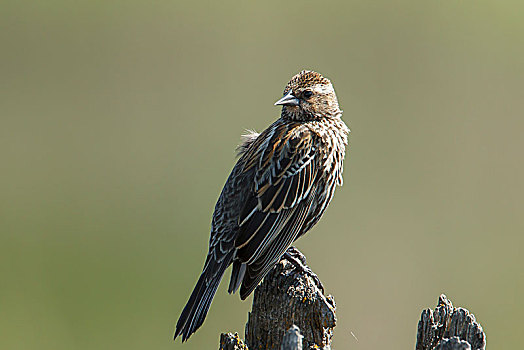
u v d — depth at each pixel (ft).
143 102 62.80
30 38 69.21
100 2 72.69
